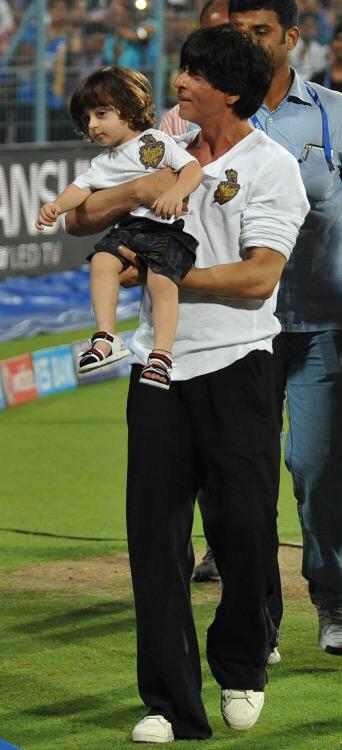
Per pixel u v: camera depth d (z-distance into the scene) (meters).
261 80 11.41
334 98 14.27
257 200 11.41
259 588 11.73
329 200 14.13
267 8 13.70
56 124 44.09
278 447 11.89
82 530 20.78
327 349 14.27
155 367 11.29
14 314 37.59
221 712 12.37
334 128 14.15
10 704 13.33
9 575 18.36
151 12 43.81
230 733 12.48
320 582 14.70
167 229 11.62
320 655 14.98
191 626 11.91
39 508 22.12
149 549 11.73
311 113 14.13
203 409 11.63
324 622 14.89
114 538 20.34
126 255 11.84
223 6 16.38
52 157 37.62
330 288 14.23
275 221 11.38
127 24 44.22
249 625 11.80
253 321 11.67
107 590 17.64
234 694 11.90
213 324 11.58
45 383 31.73
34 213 37.12
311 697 13.58
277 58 13.88
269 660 14.66
